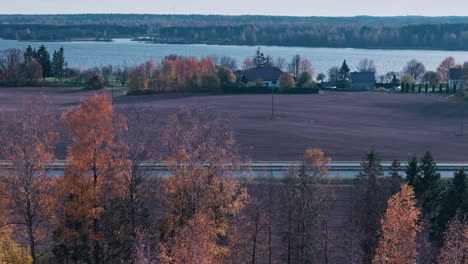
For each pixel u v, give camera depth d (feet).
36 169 127.95
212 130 191.21
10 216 129.80
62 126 132.16
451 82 638.94
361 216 147.64
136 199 133.80
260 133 338.75
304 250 143.74
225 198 133.28
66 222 131.44
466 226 116.06
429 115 429.38
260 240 153.48
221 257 121.60
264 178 202.49
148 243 108.78
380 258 110.93
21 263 115.34
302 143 314.96
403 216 110.11
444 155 293.43
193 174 129.18
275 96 526.57
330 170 245.04
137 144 138.51
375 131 358.84
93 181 130.52
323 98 520.01
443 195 161.68
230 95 527.40
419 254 128.77
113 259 129.18
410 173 167.32
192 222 111.24
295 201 143.54
